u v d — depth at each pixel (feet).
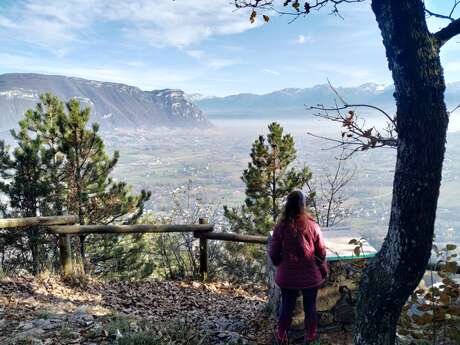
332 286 15.98
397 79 8.54
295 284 14.14
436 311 12.60
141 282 26.43
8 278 22.62
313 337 14.51
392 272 9.16
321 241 14.19
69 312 18.42
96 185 46.47
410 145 8.52
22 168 44.09
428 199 8.63
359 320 10.04
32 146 44.01
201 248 27.04
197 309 22.13
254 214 44.50
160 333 15.28
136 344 13.98
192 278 27.91
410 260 8.92
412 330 14.25
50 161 45.78
